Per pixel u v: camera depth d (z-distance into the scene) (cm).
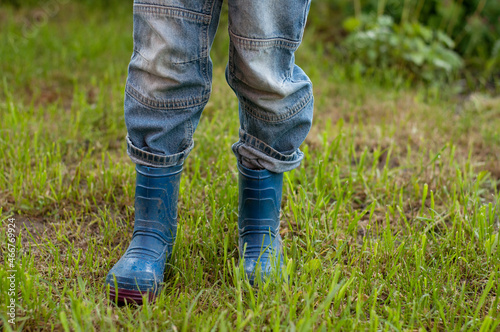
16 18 429
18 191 193
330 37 423
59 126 248
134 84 132
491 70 373
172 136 136
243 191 148
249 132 140
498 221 182
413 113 293
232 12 121
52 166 208
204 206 179
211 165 215
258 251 147
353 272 138
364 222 184
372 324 121
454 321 134
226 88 306
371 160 236
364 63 373
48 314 125
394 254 159
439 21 404
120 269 136
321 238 170
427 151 245
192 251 161
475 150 248
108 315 118
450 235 166
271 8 121
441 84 349
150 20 123
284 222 181
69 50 363
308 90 140
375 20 392
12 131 232
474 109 306
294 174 203
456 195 197
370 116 291
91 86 311
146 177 139
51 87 309
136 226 144
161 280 140
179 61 125
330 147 215
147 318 124
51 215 186
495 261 155
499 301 138
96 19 442
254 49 122
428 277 147
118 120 260
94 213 186
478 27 393
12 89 292
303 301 133
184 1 121
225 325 120
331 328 121
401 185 212
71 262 154
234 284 138
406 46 362
